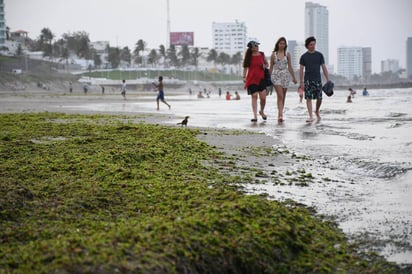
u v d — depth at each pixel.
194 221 3.71
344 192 5.60
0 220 3.95
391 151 8.36
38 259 3.05
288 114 18.92
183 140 9.36
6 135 10.23
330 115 17.88
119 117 17.45
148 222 3.80
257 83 14.87
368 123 13.91
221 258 3.38
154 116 18.25
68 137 10.02
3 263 3.06
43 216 4.11
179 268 3.16
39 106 30.66
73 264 2.93
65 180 5.46
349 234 4.15
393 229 4.26
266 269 3.46
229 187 5.61
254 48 14.73
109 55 185.50
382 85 199.25
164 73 183.38
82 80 144.00
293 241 3.76
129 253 3.14
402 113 18.03
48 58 176.38
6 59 150.25
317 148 8.88
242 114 19.89
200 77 195.88
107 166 6.21
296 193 5.52
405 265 3.52
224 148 8.75
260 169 6.88
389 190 5.69
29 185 5.12
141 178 5.70
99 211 4.35
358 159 7.56
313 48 14.43
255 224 3.83
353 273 3.44
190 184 5.36
